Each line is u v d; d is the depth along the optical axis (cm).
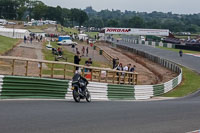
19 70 2856
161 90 3066
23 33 8700
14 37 8412
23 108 1246
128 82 2738
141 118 1208
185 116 1321
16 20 19262
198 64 5962
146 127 1028
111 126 1009
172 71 5091
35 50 5947
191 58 6950
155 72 5003
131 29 11394
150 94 2805
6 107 1240
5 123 934
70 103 1586
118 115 1248
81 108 1393
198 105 1797
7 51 4994
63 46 8069
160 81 4172
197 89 3478
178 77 3797
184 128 1043
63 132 877
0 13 19525
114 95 2348
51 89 1800
